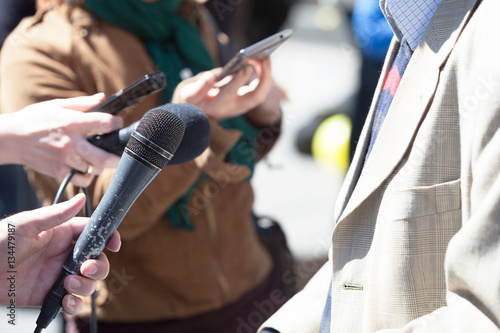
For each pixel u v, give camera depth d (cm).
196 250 292
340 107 656
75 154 256
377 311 237
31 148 257
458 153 232
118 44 287
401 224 234
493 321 220
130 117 284
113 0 287
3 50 290
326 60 789
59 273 242
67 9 288
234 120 297
